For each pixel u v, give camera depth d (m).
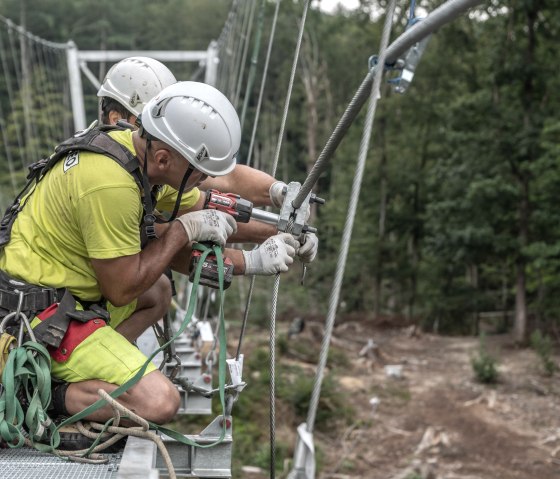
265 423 15.51
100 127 2.71
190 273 2.74
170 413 2.57
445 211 28.25
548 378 19.73
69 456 2.41
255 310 26.44
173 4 61.50
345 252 1.58
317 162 2.51
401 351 25.30
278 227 2.89
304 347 21.91
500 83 26.52
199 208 3.23
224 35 11.15
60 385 2.61
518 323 26.08
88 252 2.56
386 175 36.31
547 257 25.36
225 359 2.52
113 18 57.78
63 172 2.58
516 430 15.71
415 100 35.19
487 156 26.67
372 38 38.97
